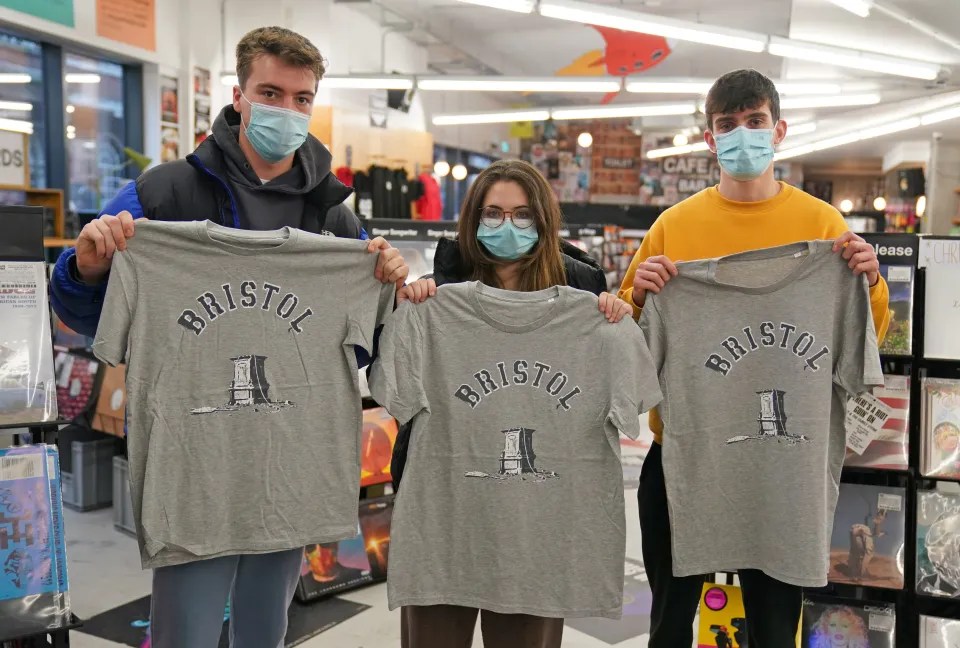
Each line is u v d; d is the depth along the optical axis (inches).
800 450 81.7
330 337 77.4
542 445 79.3
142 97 326.6
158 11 321.4
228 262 73.8
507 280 85.6
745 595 88.3
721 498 84.5
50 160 291.4
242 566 80.7
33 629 78.1
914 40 332.8
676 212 92.3
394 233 154.3
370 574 146.3
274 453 75.7
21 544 78.7
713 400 83.7
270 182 82.0
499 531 78.5
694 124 558.3
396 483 83.6
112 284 69.8
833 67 392.8
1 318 80.0
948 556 99.3
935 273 98.7
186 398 72.9
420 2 393.4
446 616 81.4
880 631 101.7
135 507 71.9
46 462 80.6
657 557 88.7
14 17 252.4
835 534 103.1
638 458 229.8
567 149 716.0
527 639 80.4
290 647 122.0
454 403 79.0
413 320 78.6
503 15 417.7
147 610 132.7
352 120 402.3
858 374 81.0
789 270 82.2
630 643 125.5
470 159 625.0
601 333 79.4
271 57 75.4
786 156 637.3
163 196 78.2
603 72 402.3
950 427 99.1
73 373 189.8
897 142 658.2
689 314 83.7
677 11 411.2
